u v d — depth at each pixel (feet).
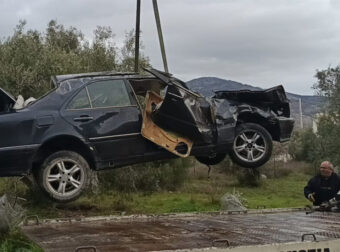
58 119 26.86
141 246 11.57
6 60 45.70
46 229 15.64
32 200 34.17
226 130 28.09
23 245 13.57
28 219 17.65
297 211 21.02
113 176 48.55
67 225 16.66
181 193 53.88
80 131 27.04
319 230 13.96
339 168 74.84
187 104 27.07
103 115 27.61
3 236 14.39
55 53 48.91
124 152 27.71
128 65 55.83
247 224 16.14
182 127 27.40
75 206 35.12
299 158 109.40
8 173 26.30
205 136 27.61
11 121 26.23
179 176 58.18
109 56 55.16
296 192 67.92
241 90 28.84
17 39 47.03
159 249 11.06
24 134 26.32
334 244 11.18
